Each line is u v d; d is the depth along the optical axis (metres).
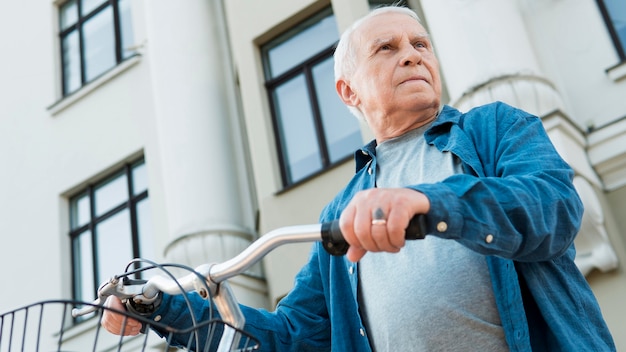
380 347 1.44
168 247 7.07
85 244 8.57
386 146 1.63
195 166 7.35
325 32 7.25
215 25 8.23
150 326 1.24
